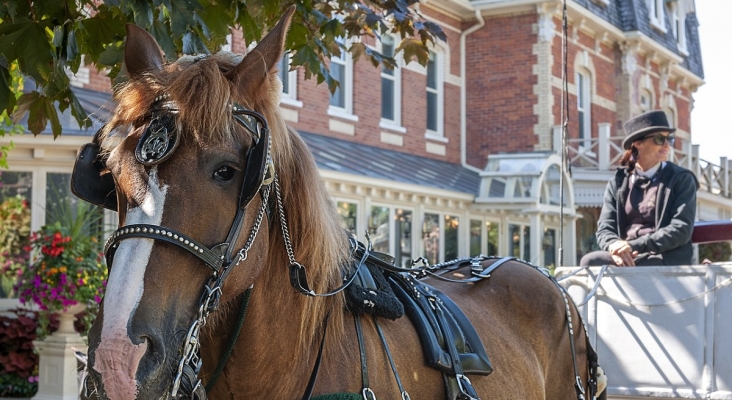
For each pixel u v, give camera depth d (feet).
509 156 56.18
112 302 6.47
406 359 9.53
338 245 9.14
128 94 7.43
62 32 11.40
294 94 52.44
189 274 6.87
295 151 8.73
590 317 17.92
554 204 60.44
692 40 97.60
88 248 28.27
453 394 9.83
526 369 11.76
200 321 6.89
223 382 8.26
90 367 6.38
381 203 49.14
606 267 17.87
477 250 59.16
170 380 6.66
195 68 7.32
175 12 11.18
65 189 33.17
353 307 9.12
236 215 7.21
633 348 17.40
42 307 27.50
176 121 7.01
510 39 67.36
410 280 10.89
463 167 66.95
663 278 17.24
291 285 8.40
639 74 80.59
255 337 8.10
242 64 7.78
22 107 12.75
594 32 74.02
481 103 68.18
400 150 60.85
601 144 65.82
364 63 57.67
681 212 18.21
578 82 72.23
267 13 13.11
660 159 19.25
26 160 32.55
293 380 8.44
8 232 32.55
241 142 7.34
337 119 55.26
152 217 6.77
